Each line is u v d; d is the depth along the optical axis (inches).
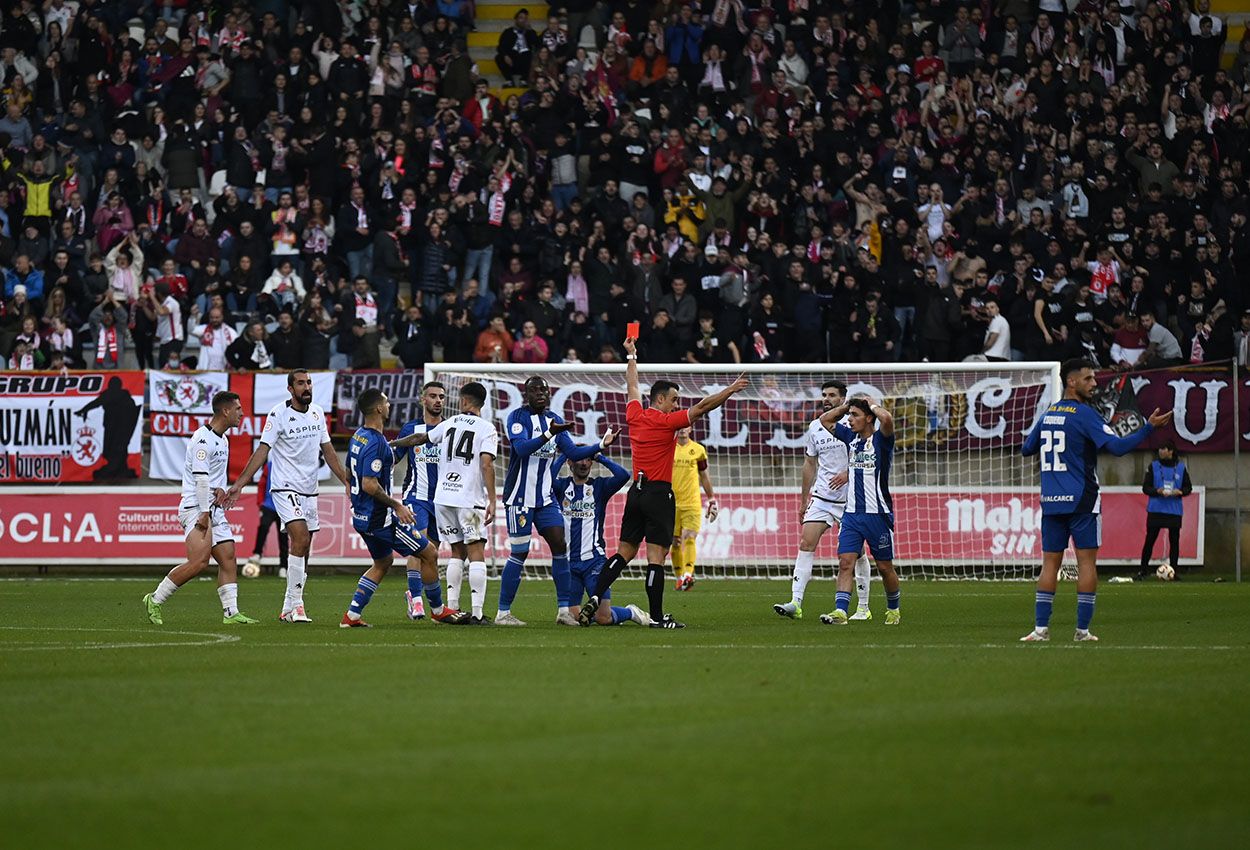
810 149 4104.3
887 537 2094.0
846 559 2113.7
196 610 2399.1
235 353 3686.0
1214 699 1207.6
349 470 1984.5
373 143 3998.5
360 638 1809.8
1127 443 1707.7
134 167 4077.3
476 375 3526.1
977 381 3548.2
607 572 2006.6
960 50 4347.9
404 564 3604.8
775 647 1678.2
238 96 4178.2
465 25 4544.8
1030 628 1994.3
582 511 2074.3
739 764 930.7
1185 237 3878.0
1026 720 1098.1
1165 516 3361.2
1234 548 3558.1
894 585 2110.0
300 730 1056.8
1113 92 4247.0
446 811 805.9
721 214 4001.0
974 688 1278.3
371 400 1975.9
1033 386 3531.0
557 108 4170.8
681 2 4458.7
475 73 4399.6
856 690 1264.8
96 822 783.1
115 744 1005.2
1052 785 871.7
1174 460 3356.3
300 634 1882.4
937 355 3732.8
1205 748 986.1
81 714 1135.6
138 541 3597.4
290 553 2126.0
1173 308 3870.6
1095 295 3818.9
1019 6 4416.8
